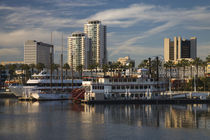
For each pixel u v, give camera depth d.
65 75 182.12
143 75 139.12
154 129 73.25
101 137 65.19
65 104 128.12
